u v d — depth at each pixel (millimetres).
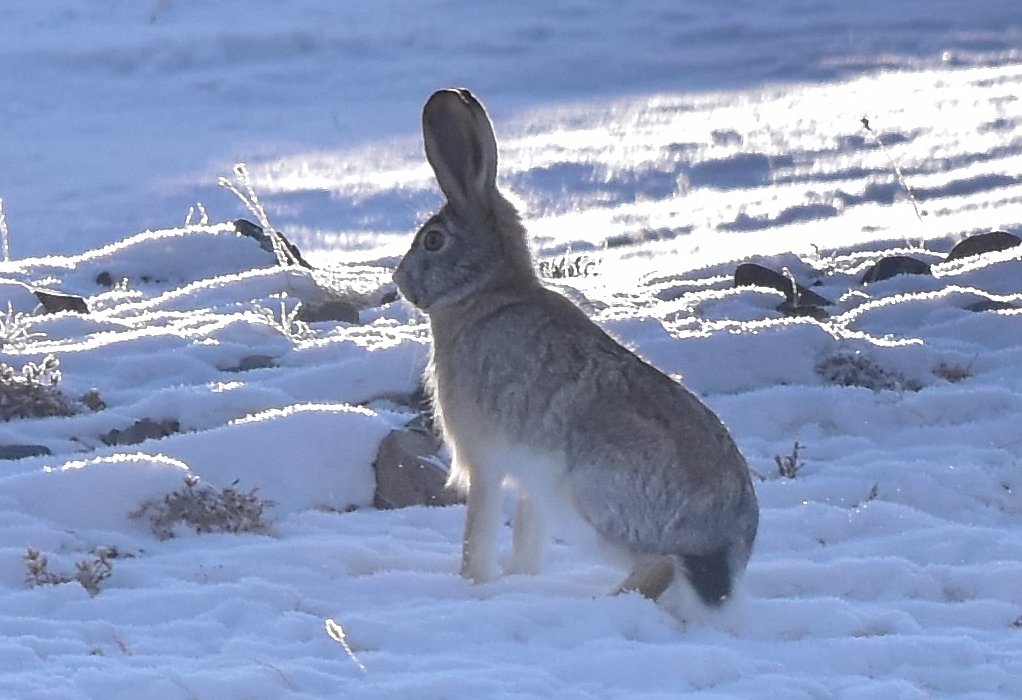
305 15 74000
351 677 7074
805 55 62656
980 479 10797
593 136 41969
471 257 8828
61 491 9680
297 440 10633
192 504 9742
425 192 33375
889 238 23672
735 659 7352
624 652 7352
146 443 10594
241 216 31328
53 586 8367
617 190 33125
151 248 19375
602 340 8633
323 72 59969
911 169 34844
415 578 8773
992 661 7570
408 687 6789
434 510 10312
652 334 13703
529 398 8539
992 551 9367
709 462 8195
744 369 13297
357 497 10625
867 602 8656
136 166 39344
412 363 12875
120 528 9648
